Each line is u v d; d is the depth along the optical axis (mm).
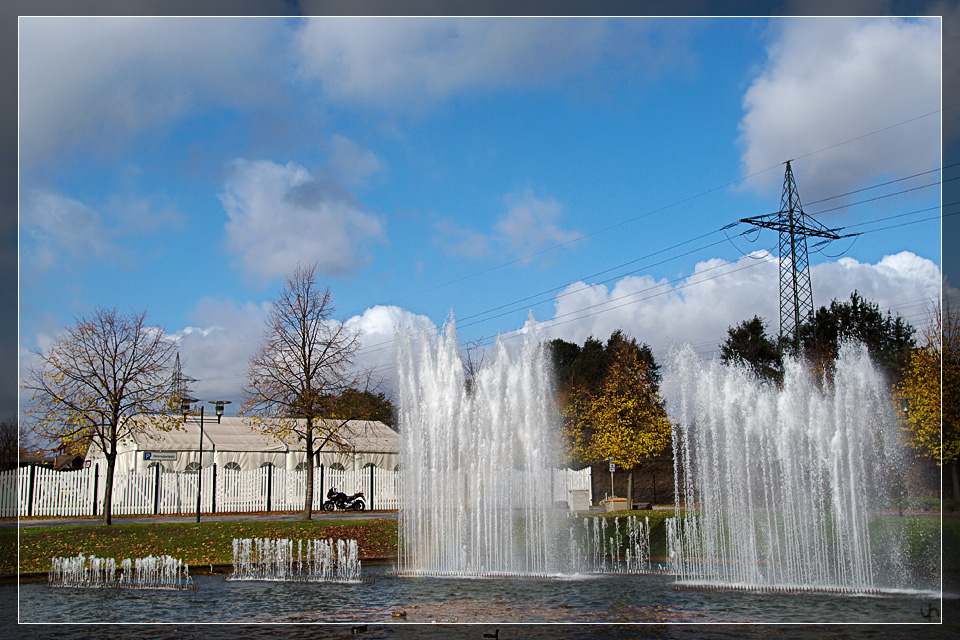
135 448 46406
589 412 55312
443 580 21609
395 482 45781
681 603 17703
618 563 24953
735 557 25219
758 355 63250
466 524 28594
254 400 35688
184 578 22359
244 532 28578
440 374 29484
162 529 28125
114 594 19500
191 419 50469
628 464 49188
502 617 16188
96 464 37438
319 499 42875
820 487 27516
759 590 19484
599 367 71562
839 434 27969
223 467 48469
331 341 36000
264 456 50188
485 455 29078
